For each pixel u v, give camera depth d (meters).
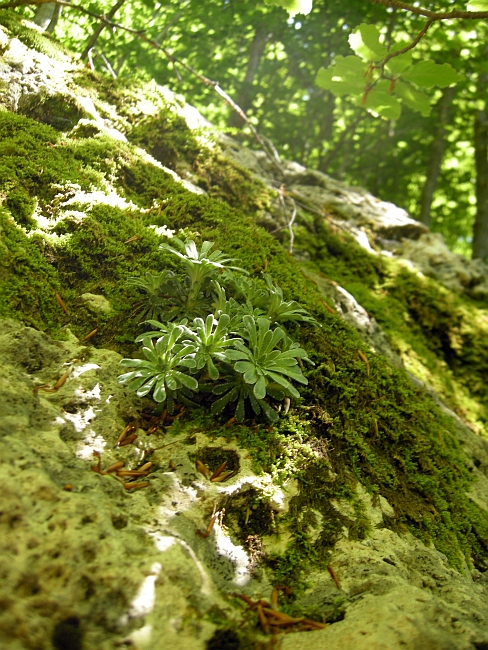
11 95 0.58
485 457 0.56
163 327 0.39
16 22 0.64
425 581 0.34
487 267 0.97
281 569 0.32
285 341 0.42
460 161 1.67
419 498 0.42
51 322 0.42
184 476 0.34
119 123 0.67
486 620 0.29
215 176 0.73
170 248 0.42
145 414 0.38
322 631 0.28
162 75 1.11
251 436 0.38
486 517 0.46
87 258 0.47
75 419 0.35
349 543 0.35
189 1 0.97
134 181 0.59
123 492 0.31
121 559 0.26
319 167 1.44
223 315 0.38
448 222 1.83
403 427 0.46
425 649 0.25
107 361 0.40
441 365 0.76
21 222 0.46
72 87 0.64
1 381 0.34
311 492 0.37
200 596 0.27
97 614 0.24
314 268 0.73
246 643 0.27
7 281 0.42
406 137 1.54
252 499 0.35
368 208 0.92
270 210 0.76
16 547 0.25
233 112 1.17
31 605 0.23
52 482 0.28
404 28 1.01
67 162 0.54
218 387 0.38
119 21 0.93
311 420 0.41
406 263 0.84
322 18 1.15
